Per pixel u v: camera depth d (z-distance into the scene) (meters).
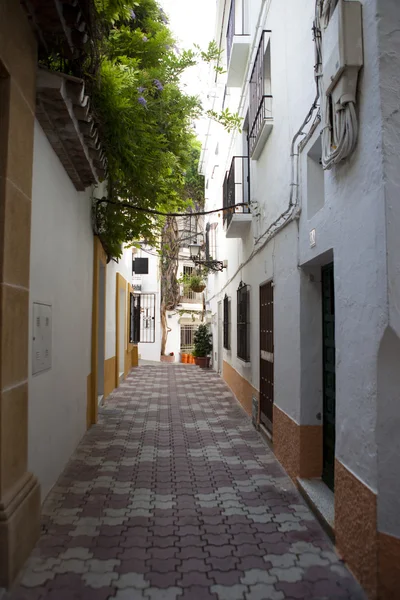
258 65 6.63
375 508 2.79
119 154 5.96
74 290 5.74
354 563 3.11
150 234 8.29
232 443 6.53
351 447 3.21
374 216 2.84
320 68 3.79
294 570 3.20
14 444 3.21
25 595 2.87
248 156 8.23
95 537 3.64
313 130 4.17
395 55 2.78
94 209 7.43
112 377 11.05
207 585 3.01
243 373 9.05
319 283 4.75
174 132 7.56
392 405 2.77
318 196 4.45
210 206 17.09
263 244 6.70
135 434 6.97
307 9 4.43
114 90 5.38
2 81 3.08
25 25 3.38
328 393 4.56
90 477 5.02
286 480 5.01
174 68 7.71
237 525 3.90
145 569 3.19
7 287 3.04
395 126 2.73
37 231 3.91
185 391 11.34
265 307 6.79
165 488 4.75
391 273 2.67
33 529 3.44
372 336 2.86
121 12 5.21
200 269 20.11
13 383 3.17
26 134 3.41
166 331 23.39
